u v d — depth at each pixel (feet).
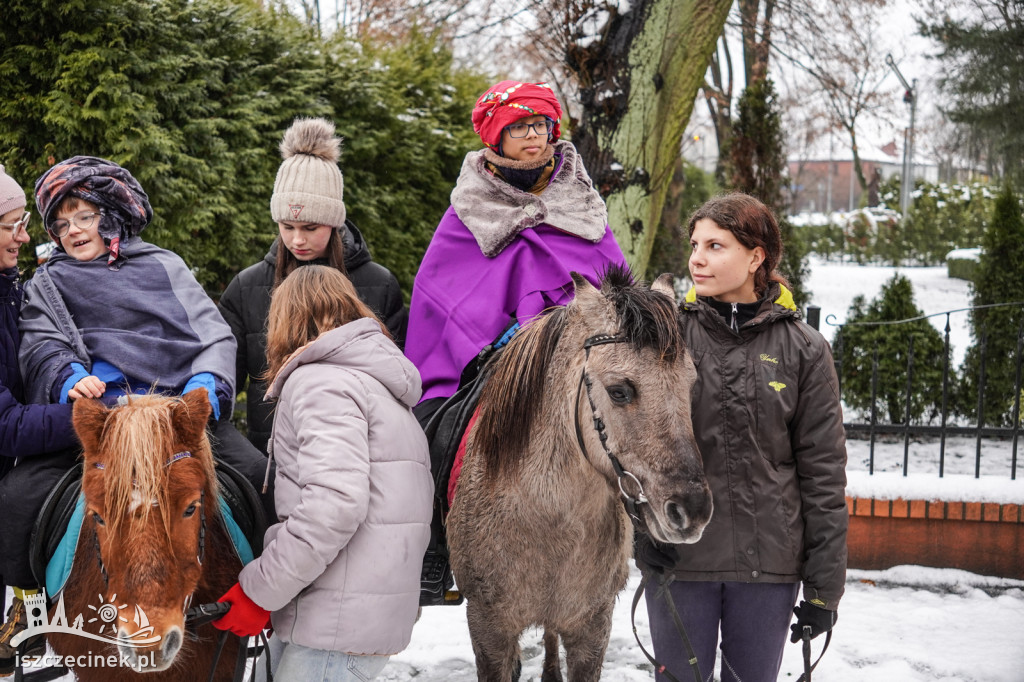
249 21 21.83
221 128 20.68
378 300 11.37
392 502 6.97
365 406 6.93
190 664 7.02
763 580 7.29
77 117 17.79
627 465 6.33
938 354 22.91
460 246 9.87
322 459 6.55
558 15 20.88
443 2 34.27
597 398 6.54
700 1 19.33
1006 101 38.78
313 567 6.47
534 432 7.39
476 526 7.77
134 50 18.69
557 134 10.34
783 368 7.36
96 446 6.25
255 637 7.59
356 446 6.68
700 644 7.62
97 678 6.95
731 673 7.65
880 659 12.26
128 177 8.79
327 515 6.41
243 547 7.66
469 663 12.55
